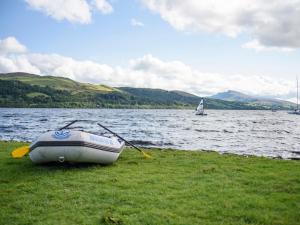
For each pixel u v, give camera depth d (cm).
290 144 3831
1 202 988
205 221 852
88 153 1423
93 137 1484
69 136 1406
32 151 1427
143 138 4238
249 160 1844
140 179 1258
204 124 8312
